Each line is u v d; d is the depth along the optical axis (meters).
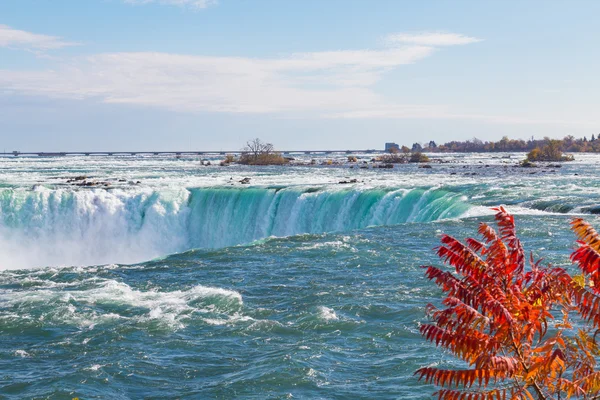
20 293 23.84
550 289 6.63
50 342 18.47
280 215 47.94
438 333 6.54
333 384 14.72
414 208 43.12
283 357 16.39
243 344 17.80
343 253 28.53
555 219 33.41
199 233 50.22
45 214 49.97
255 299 22.09
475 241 6.83
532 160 116.00
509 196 42.69
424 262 26.14
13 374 16.16
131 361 16.73
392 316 19.36
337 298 21.44
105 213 50.41
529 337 6.54
